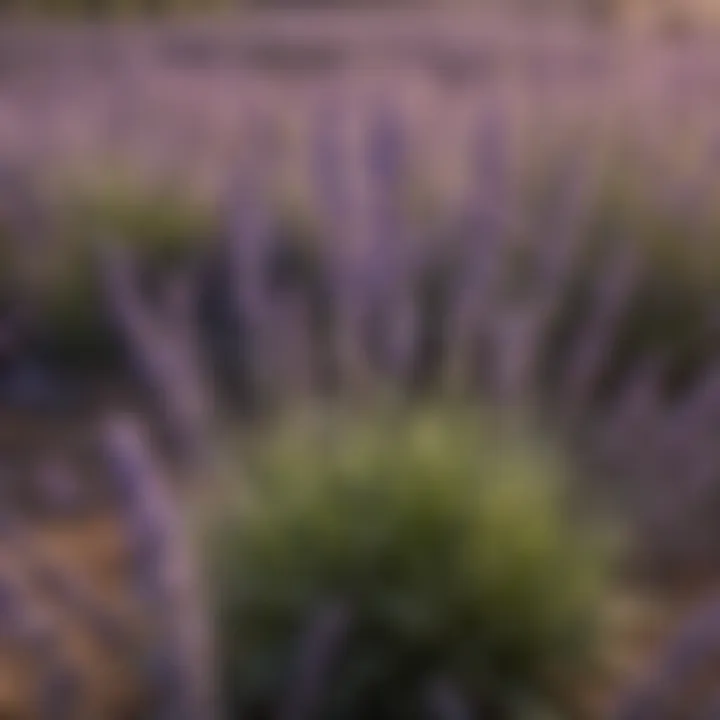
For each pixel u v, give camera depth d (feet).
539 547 11.69
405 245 13.73
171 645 8.79
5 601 9.98
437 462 11.90
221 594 11.51
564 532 12.16
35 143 28.22
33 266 23.24
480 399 13.16
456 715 10.61
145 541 8.22
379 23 78.28
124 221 23.82
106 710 11.07
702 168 20.27
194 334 18.98
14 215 23.85
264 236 13.76
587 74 32.71
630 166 21.68
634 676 10.87
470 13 89.66
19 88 39.42
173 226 23.85
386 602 11.42
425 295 17.66
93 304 22.40
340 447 12.19
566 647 11.76
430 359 17.02
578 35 60.08
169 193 24.85
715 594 13.71
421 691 11.42
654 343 19.43
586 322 18.31
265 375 13.35
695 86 27.02
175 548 8.29
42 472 17.98
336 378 13.51
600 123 24.29
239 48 58.18
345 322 13.23
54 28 72.33
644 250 19.65
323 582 11.52
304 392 13.07
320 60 53.83
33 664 11.68
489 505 11.72
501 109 14.29
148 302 20.63
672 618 13.33
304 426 12.51
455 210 18.86
